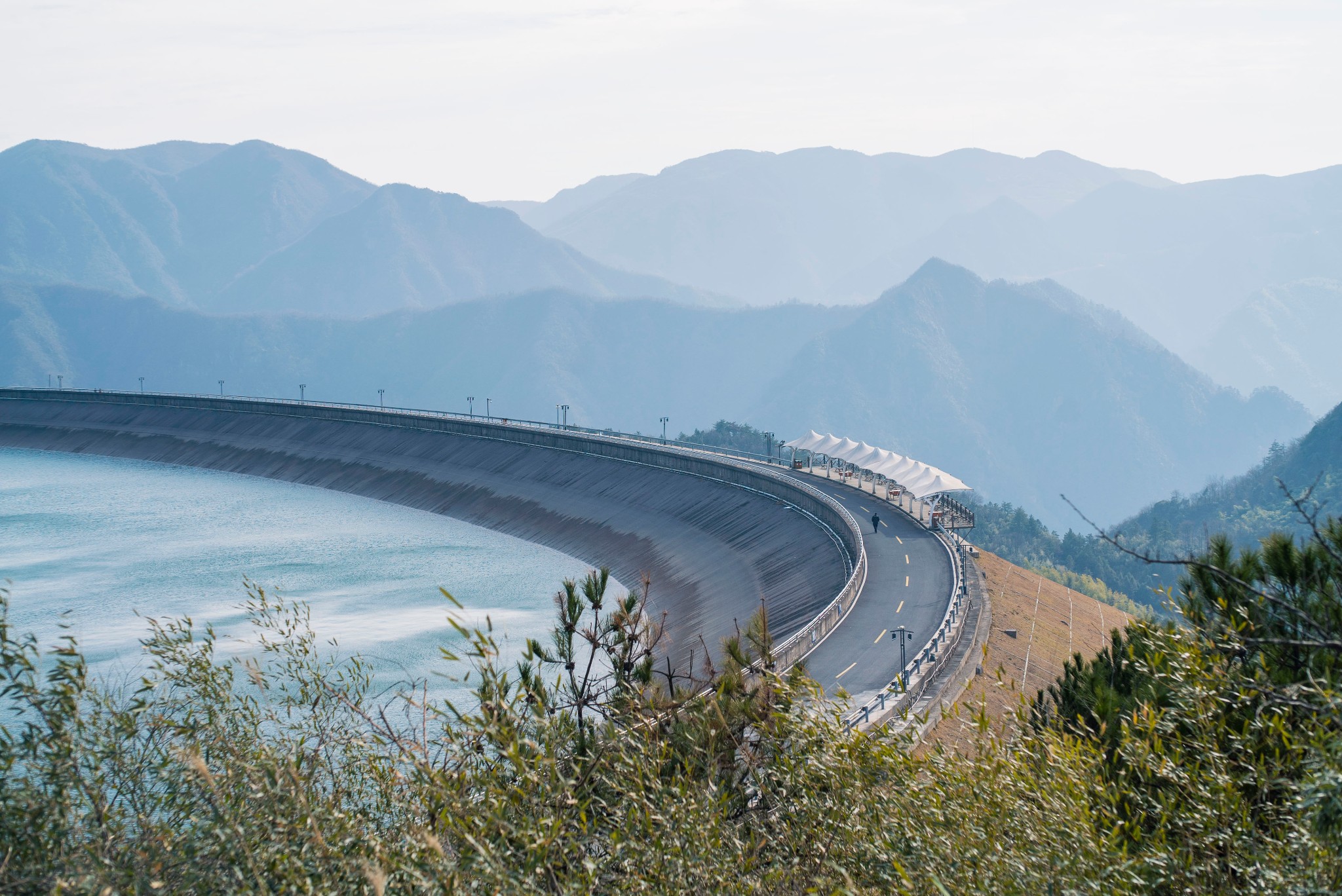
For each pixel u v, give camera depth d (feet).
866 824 38.75
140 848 30.07
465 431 563.48
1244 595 43.98
